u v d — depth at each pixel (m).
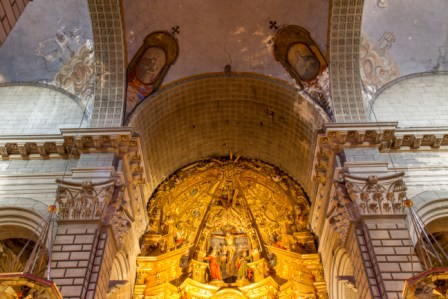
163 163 19.17
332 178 14.92
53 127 16.62
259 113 18.75
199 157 20.31
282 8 16.50
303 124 17.20
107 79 16.38
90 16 16.19
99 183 13.54
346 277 13.66
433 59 18.08
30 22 17.23
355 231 12.84
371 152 14.71
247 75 17.52
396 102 17.31
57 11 16.91
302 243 17.70
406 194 14.35
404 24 17.47
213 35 17.06
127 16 16.17
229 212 19.56
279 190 19.36
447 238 16.41
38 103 17.42
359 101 16.02
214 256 18.86
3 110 17.25
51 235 11.86
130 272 16.30
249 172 19.98
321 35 16.38
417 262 11.89
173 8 16.48
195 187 19.77
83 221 12.80
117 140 14.77
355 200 13.20
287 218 18.62
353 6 16.02
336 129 14.73
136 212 16.31
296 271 17.22
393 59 17.89
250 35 17.06
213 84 17.80
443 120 16.75
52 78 17.88
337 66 16.36
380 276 11.70
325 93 16.25
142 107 16.22
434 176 14.89
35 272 13.58
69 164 15.27
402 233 12.45
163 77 16.97
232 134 19.97
